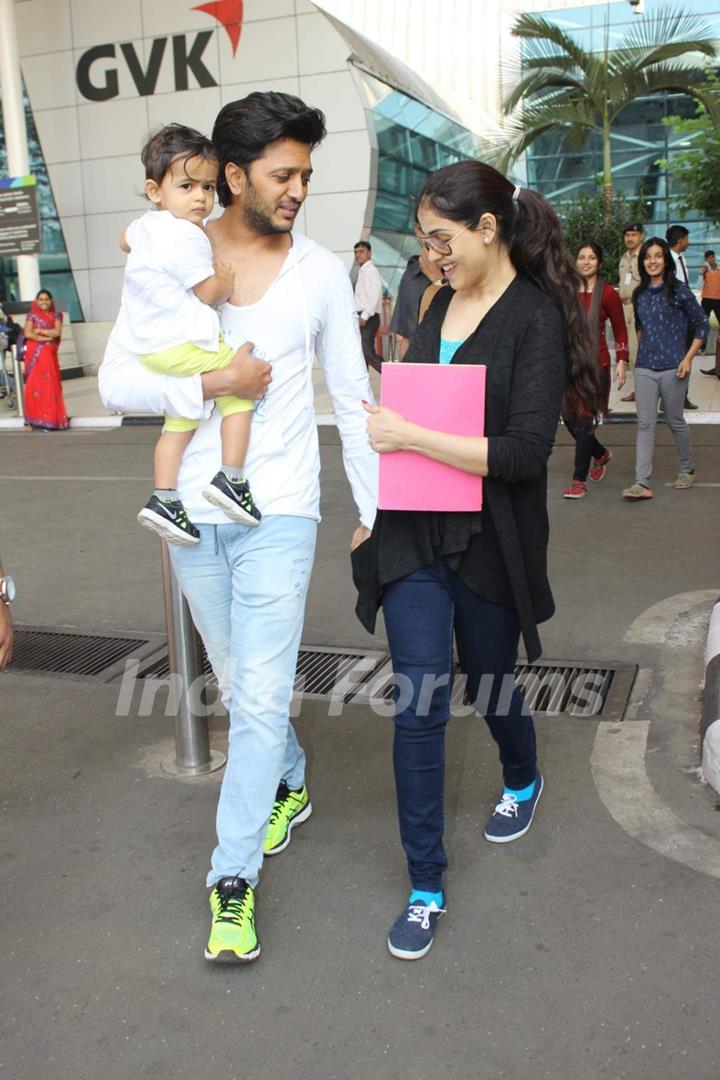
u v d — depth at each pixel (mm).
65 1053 2316
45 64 20703
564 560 5941
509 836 3061
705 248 25328
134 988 2521
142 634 5086
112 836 3213
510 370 2463
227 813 2631
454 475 2420
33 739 3936
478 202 2389
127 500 8227
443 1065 2230
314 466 2686
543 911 2740
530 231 2488
